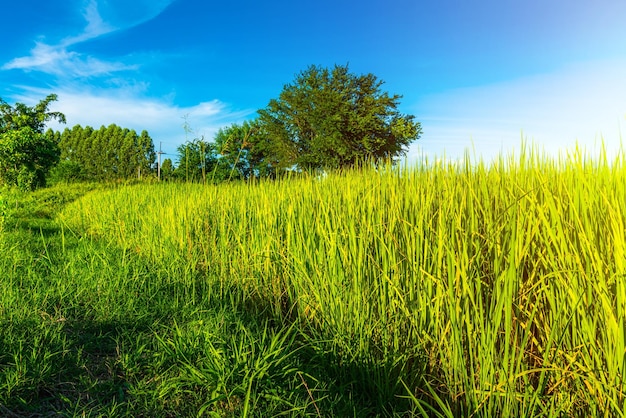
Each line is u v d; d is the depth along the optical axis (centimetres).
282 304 389
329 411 232
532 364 214
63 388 251
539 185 249
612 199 196
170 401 238
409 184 342
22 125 2431
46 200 1512
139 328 344
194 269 474
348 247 309
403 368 250
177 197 689
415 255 264
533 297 213
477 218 253
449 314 221
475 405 201
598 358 169
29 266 470
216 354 255
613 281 173
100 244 626
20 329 310
